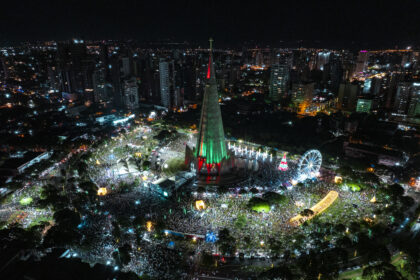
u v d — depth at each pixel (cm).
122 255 12275
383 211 15675
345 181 18212
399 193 16688
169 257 12862
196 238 13988
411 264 11900
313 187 18450
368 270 11388
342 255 12281
